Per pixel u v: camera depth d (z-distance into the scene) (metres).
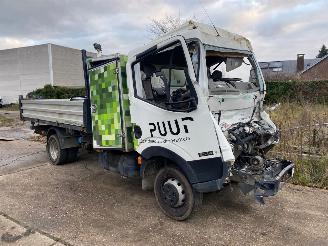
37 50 31.66
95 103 5.40
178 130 4.14
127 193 5.54
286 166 4.48
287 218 4.48
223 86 4.33
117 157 5.36
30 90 32.62
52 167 7.29
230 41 4.59
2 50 33.69
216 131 3.78
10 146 9.93
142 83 4.63
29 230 4.19
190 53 3.99
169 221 4.43
